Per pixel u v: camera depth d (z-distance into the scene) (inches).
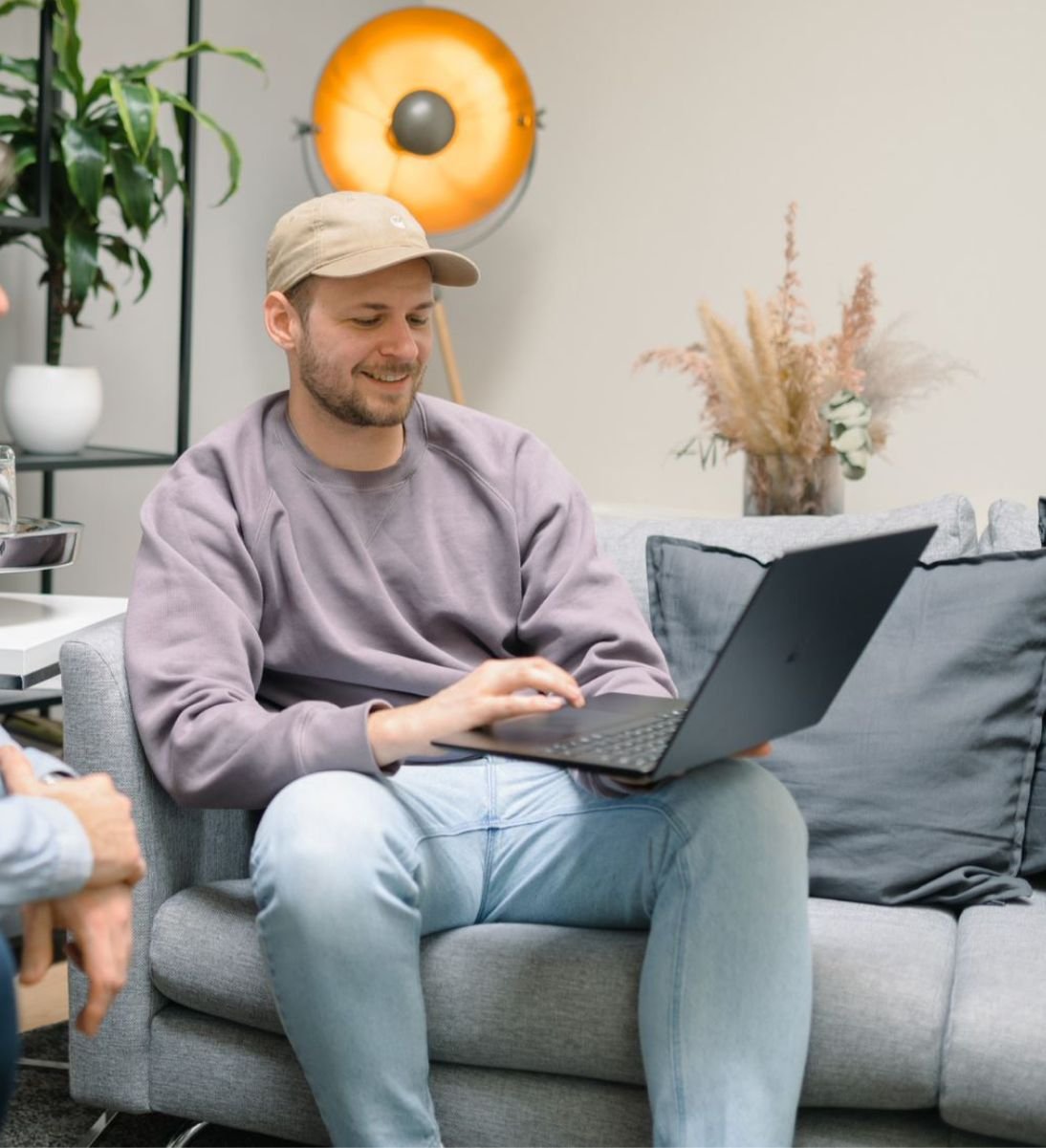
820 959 58.2
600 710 59.1
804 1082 56.2
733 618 71.6
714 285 134.6
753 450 103.9
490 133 125.1
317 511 67.7
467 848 61.0
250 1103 62.5
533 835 61.4
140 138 101.3
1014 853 66.4
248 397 140.9
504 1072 60.0
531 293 146.0
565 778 62.9
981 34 119.3
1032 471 119.4
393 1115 55.8
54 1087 74.6
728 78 132.2
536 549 69.2
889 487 126.4
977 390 121.5
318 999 54.9
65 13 100.0
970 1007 55.1
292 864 54.9
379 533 68.2
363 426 67.4
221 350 137.5
